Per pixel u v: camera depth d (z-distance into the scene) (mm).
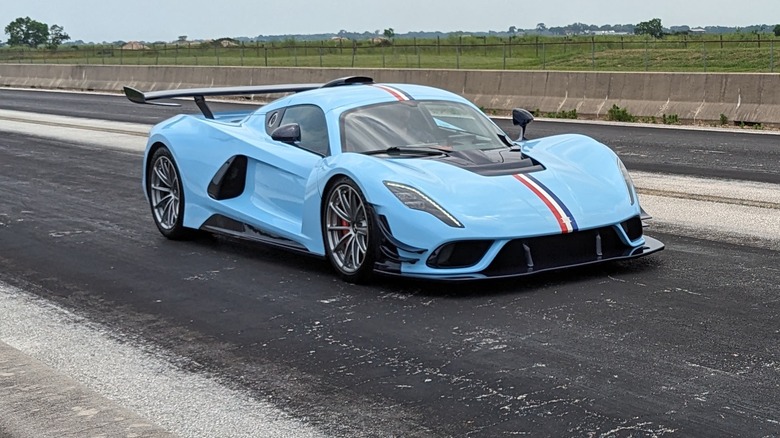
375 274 6105
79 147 14773
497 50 54250
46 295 6145
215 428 3838
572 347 4582
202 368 4590
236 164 7152
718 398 3869
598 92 18344
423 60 46281
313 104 6902
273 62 49812
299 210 6590
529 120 7055
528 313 5172
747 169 10805
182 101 25656
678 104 17000
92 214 9070
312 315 5387
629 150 12867
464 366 4402
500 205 5648
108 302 5910
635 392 3973
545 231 5586
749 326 4809
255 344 4918
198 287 6184
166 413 4023
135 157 13352
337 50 60531
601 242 5863
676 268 6094
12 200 9977
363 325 5137
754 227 7453
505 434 3621
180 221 7672
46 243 7789
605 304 5285
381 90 7004
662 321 4938
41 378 4426
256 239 6961
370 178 5836
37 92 32031
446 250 5562
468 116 6832
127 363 4715
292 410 3992
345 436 3691
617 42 50375
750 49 40719
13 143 15562
